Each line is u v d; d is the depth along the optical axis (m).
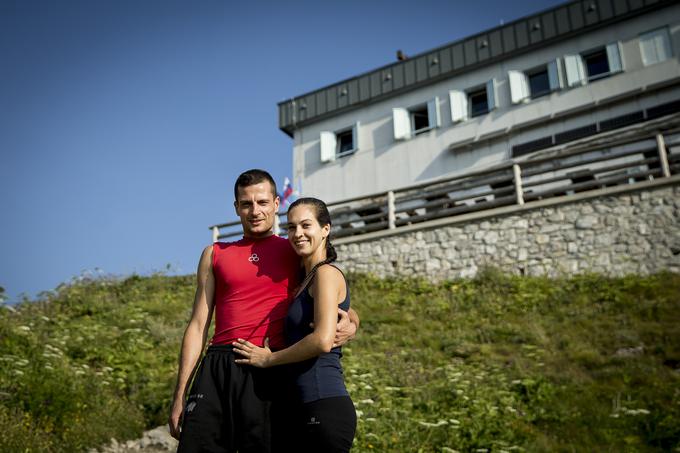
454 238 14.17
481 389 8.01
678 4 16.55
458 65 19.58
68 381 7.68
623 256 12.32
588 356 8.98
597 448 6.47
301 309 3.03
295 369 2.95
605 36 17.50
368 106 21.47
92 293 14.22
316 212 3.20
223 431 2.93
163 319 12.05
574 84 17.55
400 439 6.60
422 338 10.59
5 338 8.73
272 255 3.30
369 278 14.45
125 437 7.00
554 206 13.32
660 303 10.41
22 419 6.48
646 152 13.49
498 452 6.39
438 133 19.67
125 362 9.23
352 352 9.90
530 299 11.72
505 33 18.94
